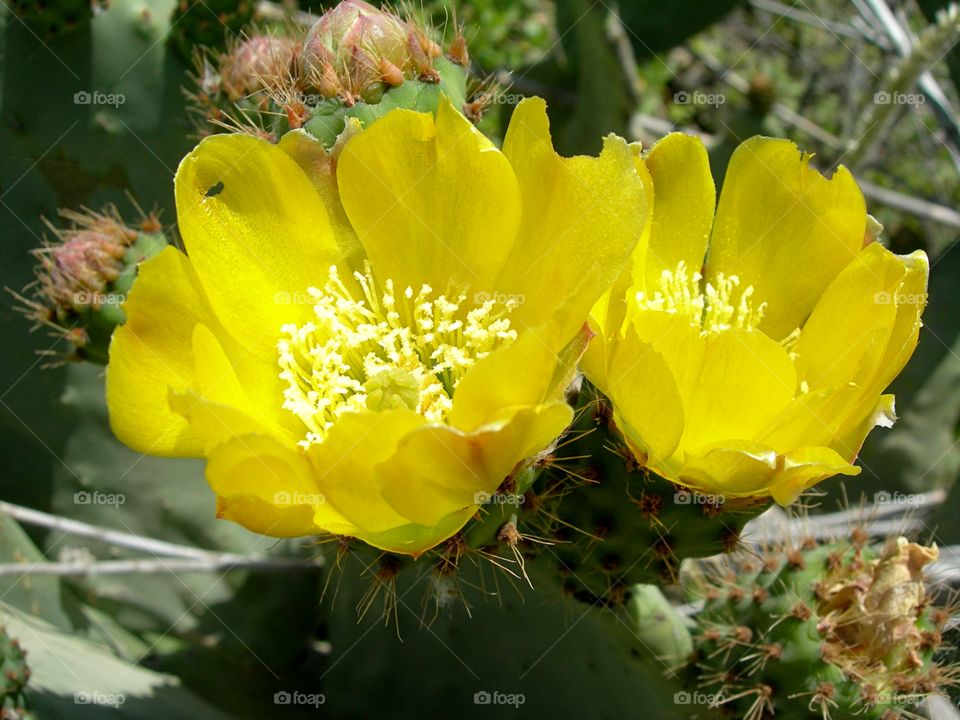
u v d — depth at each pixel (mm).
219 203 162
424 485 134
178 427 151
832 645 183
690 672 202
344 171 163
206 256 160
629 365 144
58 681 217
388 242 169
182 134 249
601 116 342
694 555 170
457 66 189
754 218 178
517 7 517
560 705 230
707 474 151
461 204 163
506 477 145
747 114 301
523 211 160
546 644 226
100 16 243
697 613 225
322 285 172
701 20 332
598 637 222
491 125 422
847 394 148
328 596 246
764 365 149
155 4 247
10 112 244
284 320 170
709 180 176
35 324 250
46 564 244
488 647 230
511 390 137
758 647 184
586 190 151
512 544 149
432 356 172
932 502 302
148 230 215
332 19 182
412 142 160
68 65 243
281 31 280
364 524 140
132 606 256
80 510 256
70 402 250
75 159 246
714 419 154
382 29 181
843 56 515
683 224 178
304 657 264
